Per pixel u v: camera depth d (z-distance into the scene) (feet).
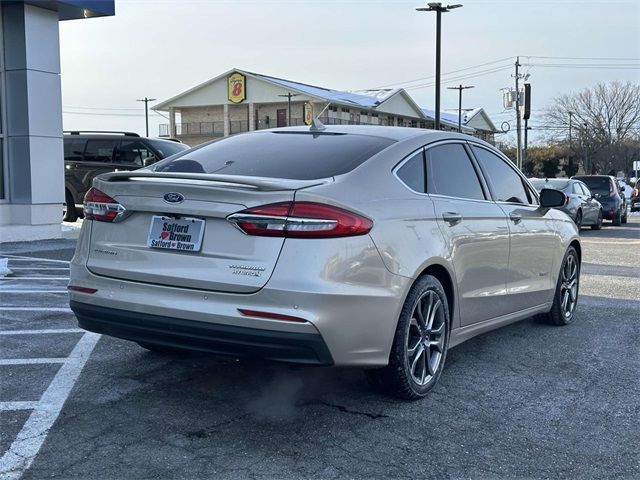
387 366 13.96
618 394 15.53
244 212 12.41
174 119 231.71
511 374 16.83
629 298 26.96
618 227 73.77
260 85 215.92
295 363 12.32
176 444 12.41
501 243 17.58
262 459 11.91
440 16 105.91
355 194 13.33
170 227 13.16
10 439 12.46
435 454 12.26
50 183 42.32
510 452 12.42
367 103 215.72
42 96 41.50
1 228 39.70
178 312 12.64
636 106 265.13
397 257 13.56
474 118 296.71
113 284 13.57
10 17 40.45
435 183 15.89
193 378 15.97
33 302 23.30
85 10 42.42
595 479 11.50
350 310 12.46
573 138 276.00
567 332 21.22
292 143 15.92
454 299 15.70
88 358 17.26
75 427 13.05
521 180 20.27
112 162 53.72
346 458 12.01
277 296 12.02
